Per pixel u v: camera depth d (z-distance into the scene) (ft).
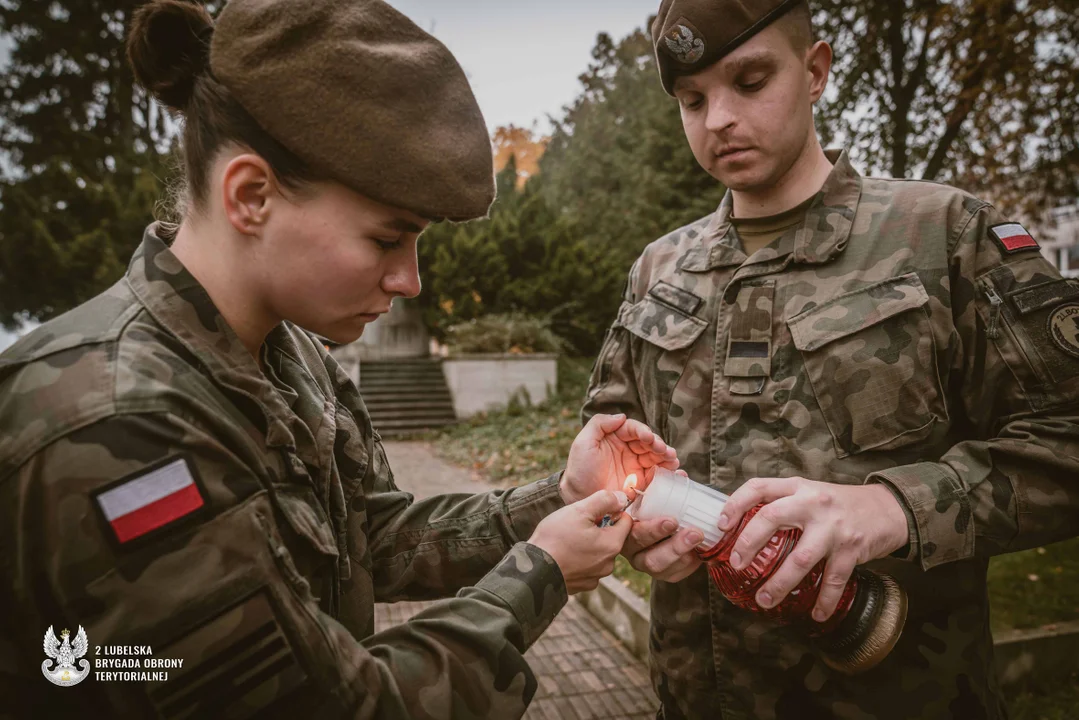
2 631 2.30
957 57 24.86
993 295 3.75
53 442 2.18
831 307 4.08
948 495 3.34
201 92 2.61
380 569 3.98
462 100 2.62
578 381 42.32
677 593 4.54
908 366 3.84
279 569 2.38
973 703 3.79
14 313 52.31
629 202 53.78
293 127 2.35
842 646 3.34
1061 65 22.53
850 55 30.60
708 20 3.84
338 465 3.59
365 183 2.40
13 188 49.93
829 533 3.04
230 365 2.67
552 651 11.39
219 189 2.60
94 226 49.88
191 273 2.76
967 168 28.35
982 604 3.92
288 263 2.58
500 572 2.92
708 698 4.42
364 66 2.37
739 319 4.39
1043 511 3.39
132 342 2.45
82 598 2.11
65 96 67.05
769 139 4.04
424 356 49.60
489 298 47.16
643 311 4.99
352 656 2.41
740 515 3.26
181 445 2.26
